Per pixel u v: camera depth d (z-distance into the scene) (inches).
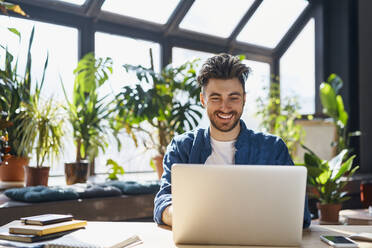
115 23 175.3
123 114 148.7
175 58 196.7
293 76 232.7
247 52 222.2
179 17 186.5
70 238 53.9
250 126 212.7
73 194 112.3
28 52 135.6
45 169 127.3
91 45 167.9
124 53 179.6
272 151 71.3
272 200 51.1
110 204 117.8
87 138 139.9
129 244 52.8
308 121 201.8
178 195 52.1
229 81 67.2
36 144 132.3
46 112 130.6
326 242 54.3
